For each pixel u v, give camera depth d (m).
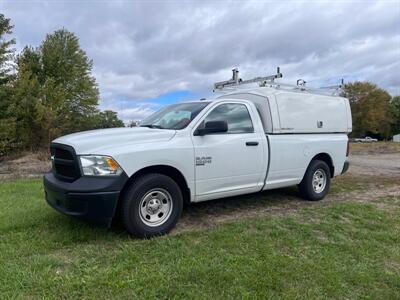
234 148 5.17
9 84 21.55
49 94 25.91
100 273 3.25
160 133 4.59
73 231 4.35
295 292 2.99
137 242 4.11
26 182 8.27
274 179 5.87
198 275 3.21
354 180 9.26
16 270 3.27
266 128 5.81
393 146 24.94
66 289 2.96
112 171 4.00
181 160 4.58
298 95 6.34
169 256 3.68
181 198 4.61
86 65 35.53
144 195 4.25
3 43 20.94
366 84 76.50
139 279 3.14
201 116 4.96
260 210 5.80
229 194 5.27
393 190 7.79
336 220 5.23
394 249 4.09
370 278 3.30
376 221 5.20
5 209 5.41
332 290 3.06
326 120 6.89
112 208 3.98
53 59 32.16
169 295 2.90
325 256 3.80
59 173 4.42
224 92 6.64
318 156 6.86
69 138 4.45
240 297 2.88
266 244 4.09
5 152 21.14
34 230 4.41
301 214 5.54
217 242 4.13
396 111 82.62
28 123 23.45
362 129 78.50
